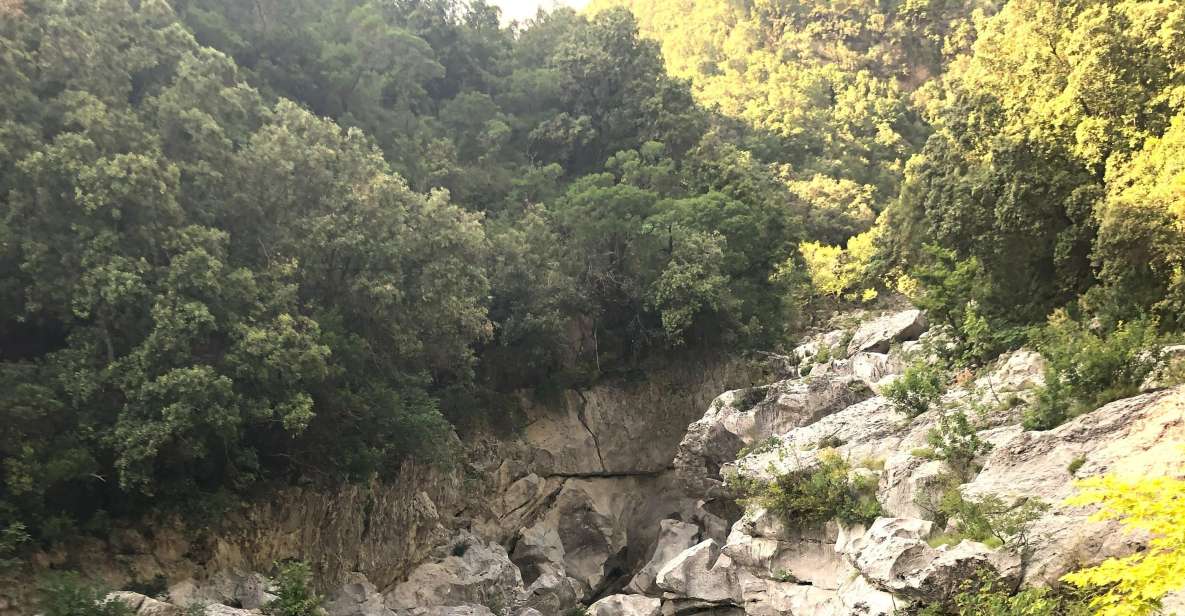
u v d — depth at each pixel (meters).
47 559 24.89
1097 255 26.16
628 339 50.06
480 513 41.28
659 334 48.38
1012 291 32.47
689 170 57.66
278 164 31.48
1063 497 18.41
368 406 32.31
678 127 60.72
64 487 26.25
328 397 30.62
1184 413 18.00
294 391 28.42
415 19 63.25
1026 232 31.11
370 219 33.50
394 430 33.41
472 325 37.88
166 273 27.06
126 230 27.42
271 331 27.59
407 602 33.38
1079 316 29.00
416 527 35.38
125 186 26.11
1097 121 28.52
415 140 51.47
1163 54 27.89
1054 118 30.38
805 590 25.22
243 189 31.42
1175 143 25.03
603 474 46.88
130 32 31.00
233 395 26.45
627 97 62.31
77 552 25.91
